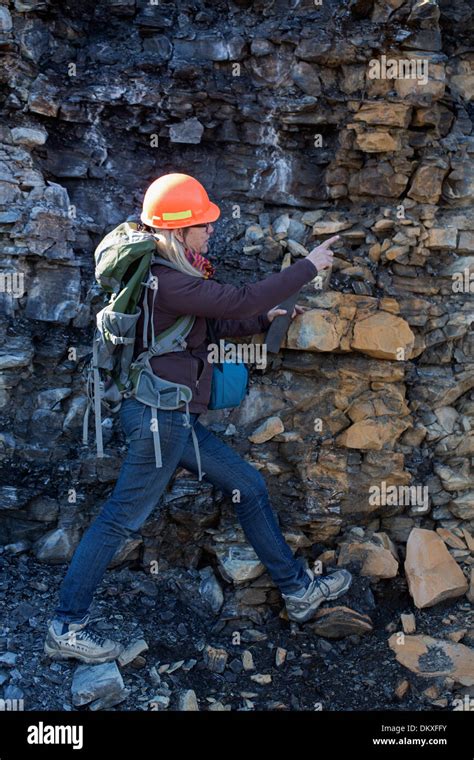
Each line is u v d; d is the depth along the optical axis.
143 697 2.92
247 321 3.33
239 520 3.22
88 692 2.82
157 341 2.84
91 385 3.03
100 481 3.51
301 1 3.75
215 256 3.72
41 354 3.53
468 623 3.35
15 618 3.12
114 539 2.90
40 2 3.52
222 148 3.85
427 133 3.73
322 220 3.80
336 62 3.67
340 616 3.30
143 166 3.81
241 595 3.42
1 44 3.43
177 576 3.48
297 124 3.77
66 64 3.67
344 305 3.58
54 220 3.51
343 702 3.06
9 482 3.46
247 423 3.63
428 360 3.78
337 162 3.77
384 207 3.73
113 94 3.63
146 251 2.76
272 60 3.72
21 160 3.52
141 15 3.71
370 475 3.64
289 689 3.12
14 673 2.87
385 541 3.61
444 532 3.67
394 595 3.50
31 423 3.51
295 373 3.66
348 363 3.65
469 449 3.76
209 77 3.71
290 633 3.35
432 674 3.12
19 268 3.48
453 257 3.79
